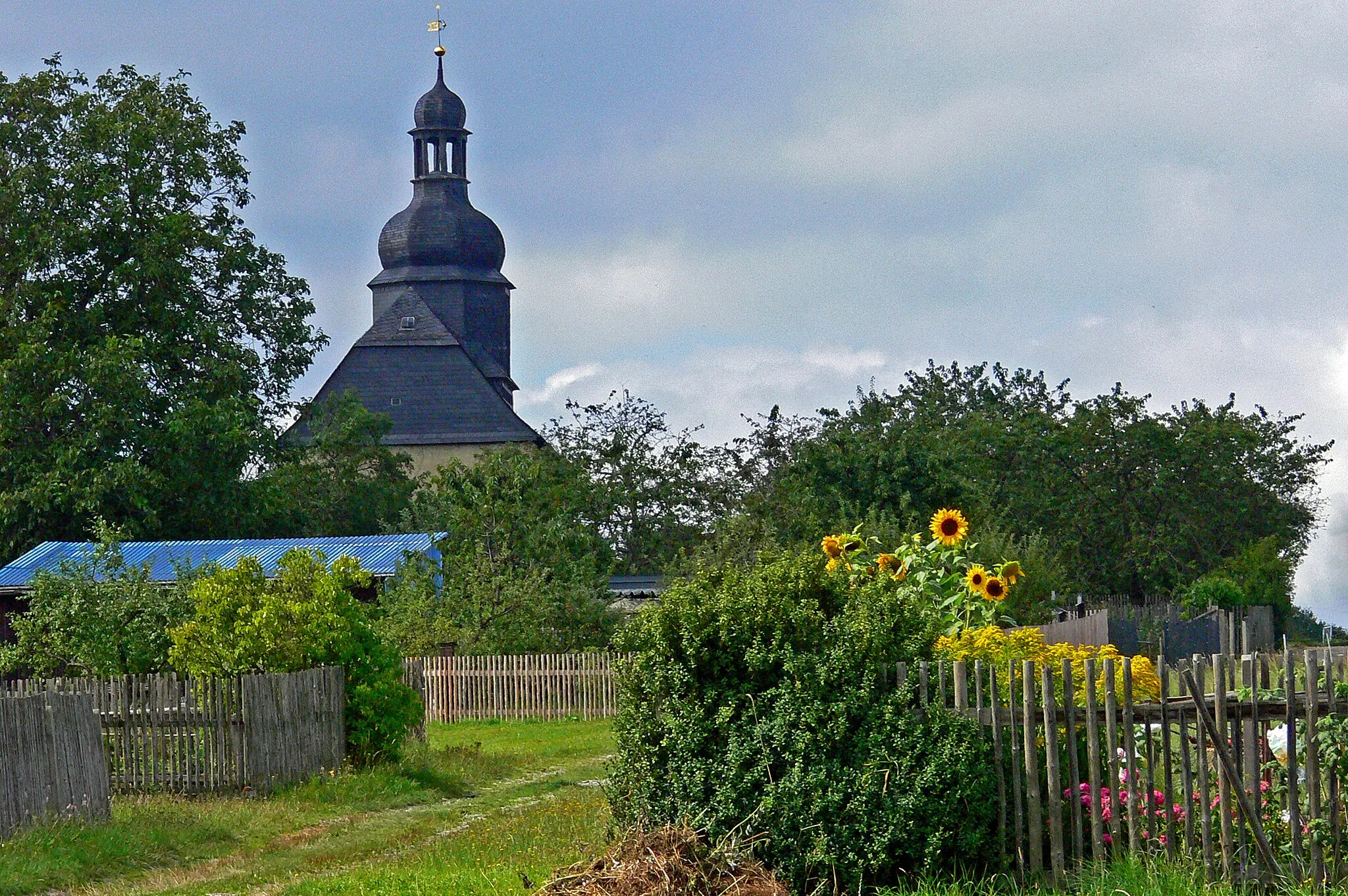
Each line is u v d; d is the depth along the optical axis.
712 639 18.22
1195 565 113.00
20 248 79.06
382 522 87.19
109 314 80.94
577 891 16.48
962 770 16.75
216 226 85.94
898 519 77.38
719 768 17.70
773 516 81.00
